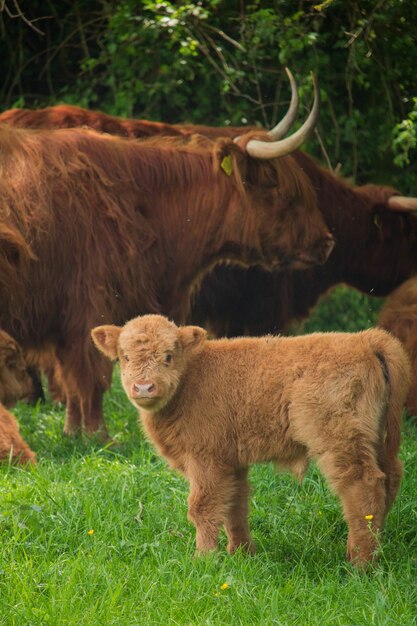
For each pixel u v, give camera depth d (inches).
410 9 1146.7
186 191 804.0
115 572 468.8
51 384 903.1
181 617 427.5
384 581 466.0
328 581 472.7
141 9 1226.6
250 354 517.0
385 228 1000.2
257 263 839.7
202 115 1268.5
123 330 514.0
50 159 745.6
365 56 1184.8
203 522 503.8
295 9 1228.5
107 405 876.6
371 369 496.7
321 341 510.0
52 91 1302.9
